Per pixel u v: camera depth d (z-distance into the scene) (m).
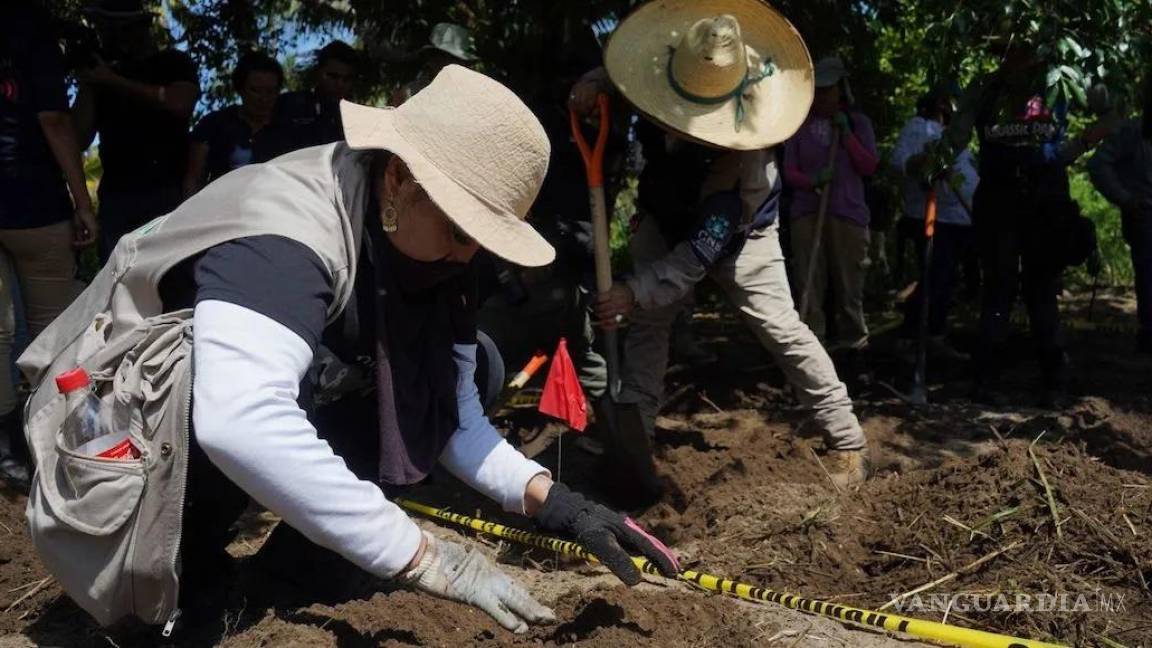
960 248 7.51
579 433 5.55
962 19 4.79
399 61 7.07
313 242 2.45
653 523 4.36
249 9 7.90
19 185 4.70
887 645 3.25
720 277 4.67
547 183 5.03
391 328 2.70
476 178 2.38
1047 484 3.78
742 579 3.77
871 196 7.17
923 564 3.73
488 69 6.27
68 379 2.61
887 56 8.65
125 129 5.96
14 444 4.79
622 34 4.50
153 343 2.60
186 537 2.97
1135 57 4.73
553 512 2.96
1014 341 7.96
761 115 4.40
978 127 6.37
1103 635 3.24
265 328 2.32
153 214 6.06
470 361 3.06
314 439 2.38
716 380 6.86
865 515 4.05
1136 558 3.51
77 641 3.26
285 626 2.95
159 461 2.57
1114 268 11.02
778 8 6.12
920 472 4.22
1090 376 7.17
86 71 5.80
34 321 4.95
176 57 6.08
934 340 7.47
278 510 2.36
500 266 4.88
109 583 2.64
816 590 3.69
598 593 3.42
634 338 4.87
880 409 6.30
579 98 4.53
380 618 3.13
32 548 3.85
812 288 6.92
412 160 2.38
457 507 4.62
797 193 6.79
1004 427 5.92
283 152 6.02
